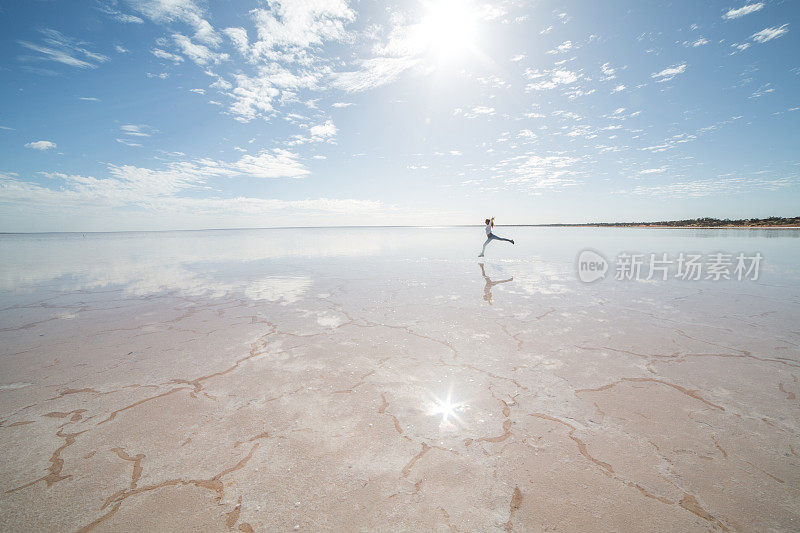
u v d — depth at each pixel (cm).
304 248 1588
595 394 209
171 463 154
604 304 432
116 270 819
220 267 859
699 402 197
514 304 436
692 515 124
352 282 611
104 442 168
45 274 761
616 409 192
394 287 559
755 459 150
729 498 130
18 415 191
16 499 133
